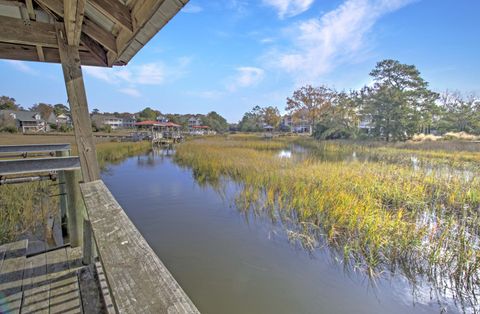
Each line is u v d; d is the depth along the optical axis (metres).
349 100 25.92
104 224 1.00
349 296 2.67
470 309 2.46
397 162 10.24
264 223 4.57
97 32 2.04
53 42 1.96
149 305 0.56
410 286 2.81
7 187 4.67
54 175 2.72
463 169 8.38
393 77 21.25
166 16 1.33
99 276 1.75
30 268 1.92
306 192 5.53
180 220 4.81
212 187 7.30
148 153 17.39
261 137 31.52
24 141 16.28
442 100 26.38
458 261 3.02
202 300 2.60
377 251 3.34
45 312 1.44
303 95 30.27
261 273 3.07
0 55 2.16
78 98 1.91
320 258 3.38
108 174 9.73
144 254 0.78
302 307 2.50
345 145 18.55
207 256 3.47
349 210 4.34
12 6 1.75
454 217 4.42
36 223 3.52
